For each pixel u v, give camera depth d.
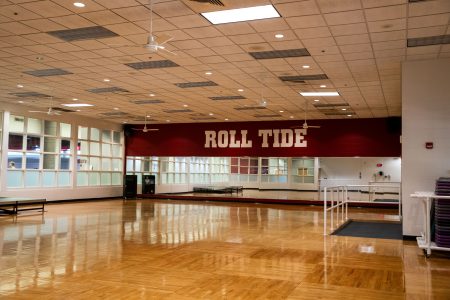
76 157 18.39
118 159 21.28
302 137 18.44
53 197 17.17
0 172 14.92
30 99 14.62
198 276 5.34
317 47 8.05
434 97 8.46
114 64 9.63
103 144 20.27
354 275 5.49
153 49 6.18
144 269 5.69
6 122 15.18
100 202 18.30
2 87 12.54
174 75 10.59
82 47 8.37
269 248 7.44
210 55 8.75
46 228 9.77
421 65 8.63
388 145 17.25
